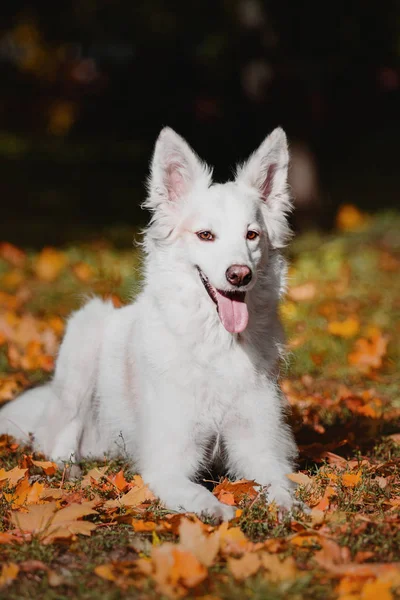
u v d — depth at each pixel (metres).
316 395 10.45
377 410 9.64
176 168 7.25
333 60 28.48
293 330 13.03
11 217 28.02
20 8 39.16
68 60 48.75
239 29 28.41
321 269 17.78
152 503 6.46
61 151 40.81
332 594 4.78
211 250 6.80
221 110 31.94
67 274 17.56
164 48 33.34
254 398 7.00
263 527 5.88
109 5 33.47
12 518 5.91
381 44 29.03
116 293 14.75
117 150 39.75
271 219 7.37
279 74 27.73
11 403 9.21
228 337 6.91
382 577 4.86
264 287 7.16
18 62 51.72
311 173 27.28
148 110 36.03
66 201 31.19
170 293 7.04
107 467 7.55
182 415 6.93
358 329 13.10
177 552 4.95
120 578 4.97
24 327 12.82
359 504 6.50
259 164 7.40
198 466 7.15
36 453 8.30
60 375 8.58
